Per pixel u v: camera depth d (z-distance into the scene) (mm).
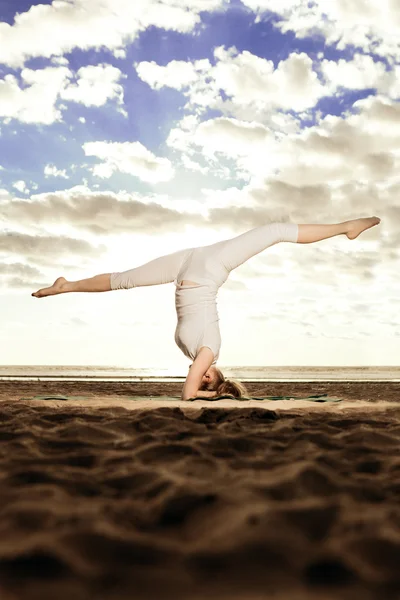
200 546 964
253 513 1131
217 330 4695
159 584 792
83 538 981
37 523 1104
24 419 2787
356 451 1969
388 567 866
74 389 8219
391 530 1031
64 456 1811
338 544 954
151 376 17594
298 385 10914
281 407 3701
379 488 1423
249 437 2211
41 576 824
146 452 1906
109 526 1076
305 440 2166
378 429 2637
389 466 1705
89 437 2283
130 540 984
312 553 913
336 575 825
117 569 855
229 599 741
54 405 3826
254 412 3164
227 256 4617
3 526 1085
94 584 794
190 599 743
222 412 3266
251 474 1557
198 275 4633
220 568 857
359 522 1084
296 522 1087
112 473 1585
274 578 813
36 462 1738
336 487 1415
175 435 2318
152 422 2730
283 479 1448
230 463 1714
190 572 841
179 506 1225
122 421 2725
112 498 1342
